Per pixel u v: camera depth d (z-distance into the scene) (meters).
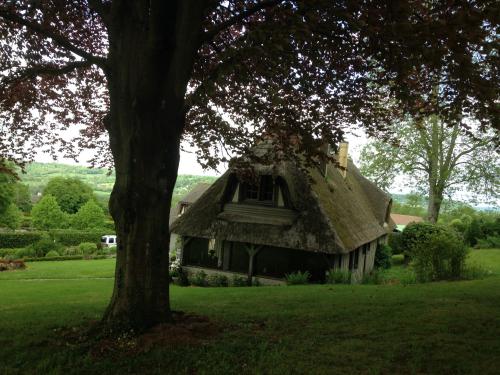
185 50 5.35
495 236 26.02
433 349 5.23
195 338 5.51
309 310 7.85
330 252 16.72
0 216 46.88
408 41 4.97
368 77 7.69
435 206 28.23
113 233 51.62
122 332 5.38
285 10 5.48
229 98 9.09
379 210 28.75
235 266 20.19
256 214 18.98
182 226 20.34
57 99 9.81
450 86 6.96
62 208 65.88
